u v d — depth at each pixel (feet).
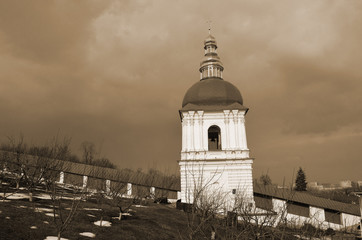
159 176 170.50
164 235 82.89
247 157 146.00
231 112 154.30
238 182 141.79
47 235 62.64
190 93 165.58
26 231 62.08
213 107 156.97
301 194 160.97
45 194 109.60
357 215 148.87
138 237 76.74
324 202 155.53
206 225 50.70
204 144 150.61
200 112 154.30
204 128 153.69
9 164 115.75
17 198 93.40
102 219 86.38
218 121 154.71
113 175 148.05
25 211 75.87
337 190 248.32
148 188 160.97
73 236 65.98
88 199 114.21
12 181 116.88
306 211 153.58
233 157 146.92
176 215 116.16
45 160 102.78
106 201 112.27
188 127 153.48
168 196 167.43
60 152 107.24
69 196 112.37
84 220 81.51
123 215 100.07
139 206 125.49
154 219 101.14
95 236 69.92
